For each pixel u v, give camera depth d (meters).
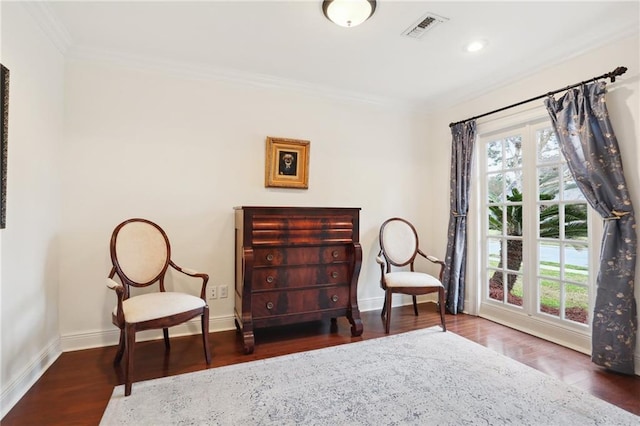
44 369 2.10
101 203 2.52
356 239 2.85
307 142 3.18
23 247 1.86
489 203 3.27
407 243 3.39
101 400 1.78
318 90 3.26
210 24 2.18
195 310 2.15
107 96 2.54
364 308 3.50
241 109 2.98
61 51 2.34
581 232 2.52
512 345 2.56
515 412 1.68
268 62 2.74
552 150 2.71
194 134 2.81
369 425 1.58
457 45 2.46
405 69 2.88
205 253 2.84
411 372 2.10
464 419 1.62
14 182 1.76
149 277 2.38
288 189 3.17
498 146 3.19
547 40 2.38
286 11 2.03
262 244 2.53
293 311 2.65
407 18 2.11
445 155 3.71
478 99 3.30
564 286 2.63
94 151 2.50
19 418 1.62
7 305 1.69
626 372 2.05
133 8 1.99
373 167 3.58
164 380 1.99
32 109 1.95
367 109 3.54
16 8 1.75
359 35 2.32
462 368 2.16
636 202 2.08
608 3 1.95
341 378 2.03
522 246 2.96
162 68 2.69
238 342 2.61
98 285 2.51
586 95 2.25
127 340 1.85
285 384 1.95
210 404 1.74
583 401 1.78
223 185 2.91
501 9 2.02
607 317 2.13
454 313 3.36
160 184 2.70
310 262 2.71
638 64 2.08
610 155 2.14
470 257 3.39
